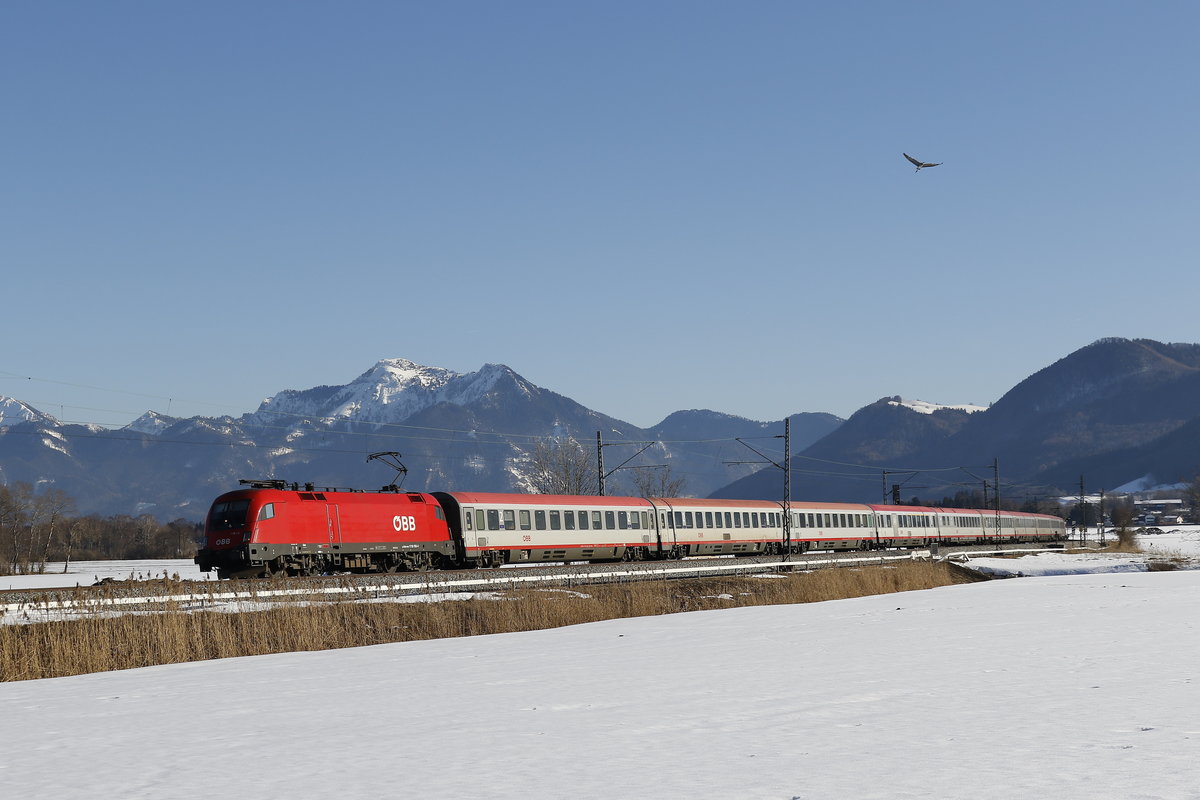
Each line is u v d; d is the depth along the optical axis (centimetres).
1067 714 1797
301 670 2909
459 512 5894
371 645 3709
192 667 3116
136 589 3856
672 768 1448
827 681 2309
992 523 12606
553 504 6488
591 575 5478
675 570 6006
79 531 17088
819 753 1523
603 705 2050
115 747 1748
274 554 4978
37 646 3256
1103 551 13688
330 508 5225
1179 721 1705
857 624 3894
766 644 3203
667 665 2702
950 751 1509
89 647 3322
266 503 4991
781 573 6862
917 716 1820
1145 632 3284
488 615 4419
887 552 8956
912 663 2609
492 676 2591
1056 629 3459
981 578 8744
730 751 1558
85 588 3934
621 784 1358
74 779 1492
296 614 3862
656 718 1875
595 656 2997
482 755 1580
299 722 1959
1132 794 1229
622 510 7006
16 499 15200
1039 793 1245
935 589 6444
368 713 2044
